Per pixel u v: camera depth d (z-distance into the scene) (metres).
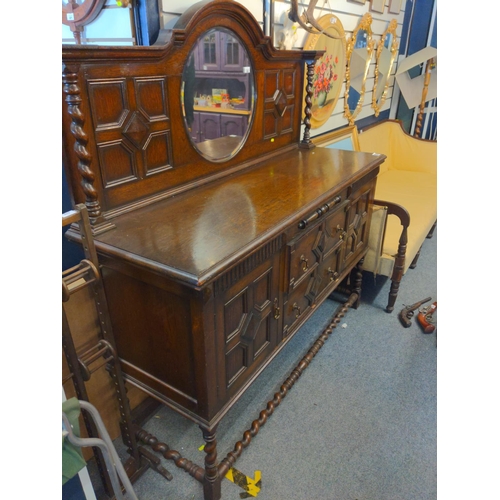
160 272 0.95
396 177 3.52
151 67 1.16
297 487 1.43
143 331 1.17
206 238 1.08
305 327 2.25
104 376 1.44
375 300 2.51
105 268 1.13
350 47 2.73
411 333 2.21
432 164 3.59
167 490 1.42
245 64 1.51
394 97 4.07
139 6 1.25
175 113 1.28
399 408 1.75
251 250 1.05
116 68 1.07
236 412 1.72
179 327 1.07
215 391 1.16
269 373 1.93
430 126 4.62
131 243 1.05
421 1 3.85
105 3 1.29
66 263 1.25
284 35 2.03
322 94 2.52
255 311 1.24
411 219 2.63
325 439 1.60
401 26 3.65
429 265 2.96
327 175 1.59
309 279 1.57
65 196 1.19
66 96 0.96
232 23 1.38
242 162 1.66
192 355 1.09
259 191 1.42
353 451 1.56
